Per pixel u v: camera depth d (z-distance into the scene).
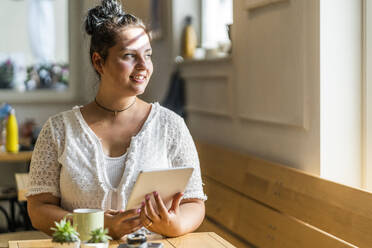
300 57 2.56
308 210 2.35
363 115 2.45
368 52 2.41
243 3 3.19
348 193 2.09
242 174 3.03
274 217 2.64
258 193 2.82
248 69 3.18
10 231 4.12
